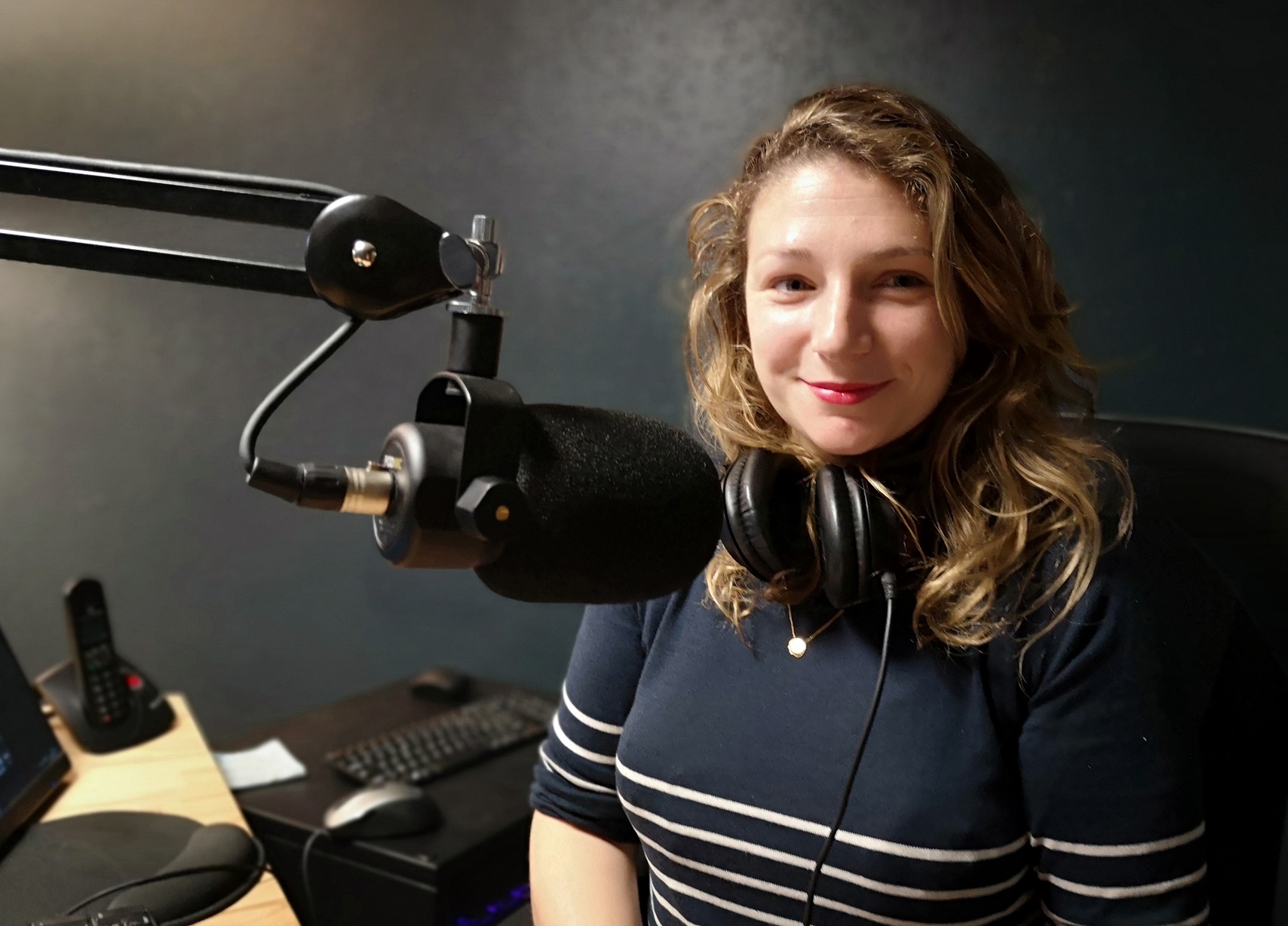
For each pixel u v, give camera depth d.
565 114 2.02
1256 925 1.04
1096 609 0.87
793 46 1.96
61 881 1.13
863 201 0.85
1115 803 0.86
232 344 2.03
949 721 0.90
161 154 1.96
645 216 2.03
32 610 2.03
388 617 2.15
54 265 0.65
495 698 1.80
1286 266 1.86
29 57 1.92
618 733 1.08
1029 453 0.92
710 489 0.66
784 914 0.95
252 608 2.11
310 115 1.99
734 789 0.95
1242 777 1.02
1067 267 1.93
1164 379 1.92
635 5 1.99
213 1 1.94
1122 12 1.86
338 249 0.61
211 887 1.12
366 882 1.37
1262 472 1.18
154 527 2.06
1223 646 0.93
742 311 1.04
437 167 2.02
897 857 0.89
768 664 0.97
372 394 2.06
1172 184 1.88
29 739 1.32
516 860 1.46
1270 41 1.81
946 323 0.87
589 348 2.07
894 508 0.89
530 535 0.59
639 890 1.16
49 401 1.99
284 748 1.61
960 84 1.92
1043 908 0.93
